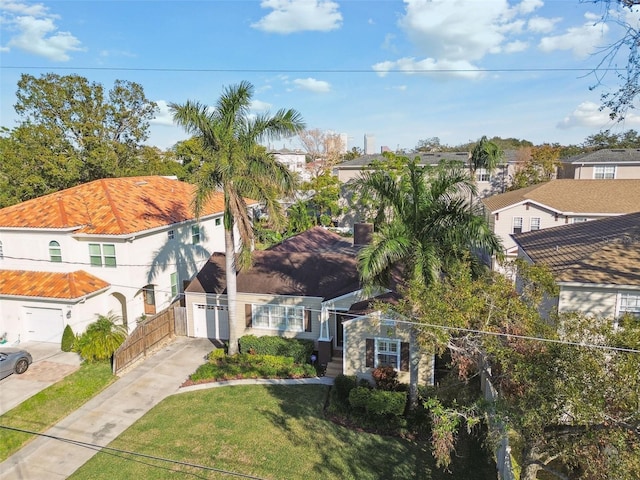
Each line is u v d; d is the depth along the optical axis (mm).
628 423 7430
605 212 31094
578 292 14328
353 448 13898
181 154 51031
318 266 22922
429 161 51031
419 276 13125
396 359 17562
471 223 13695
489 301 11375
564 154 71000
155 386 18203
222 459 13375
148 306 25781
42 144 36031
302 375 18906
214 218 31766
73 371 19344
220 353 20328
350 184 16062
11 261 23594
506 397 10227
